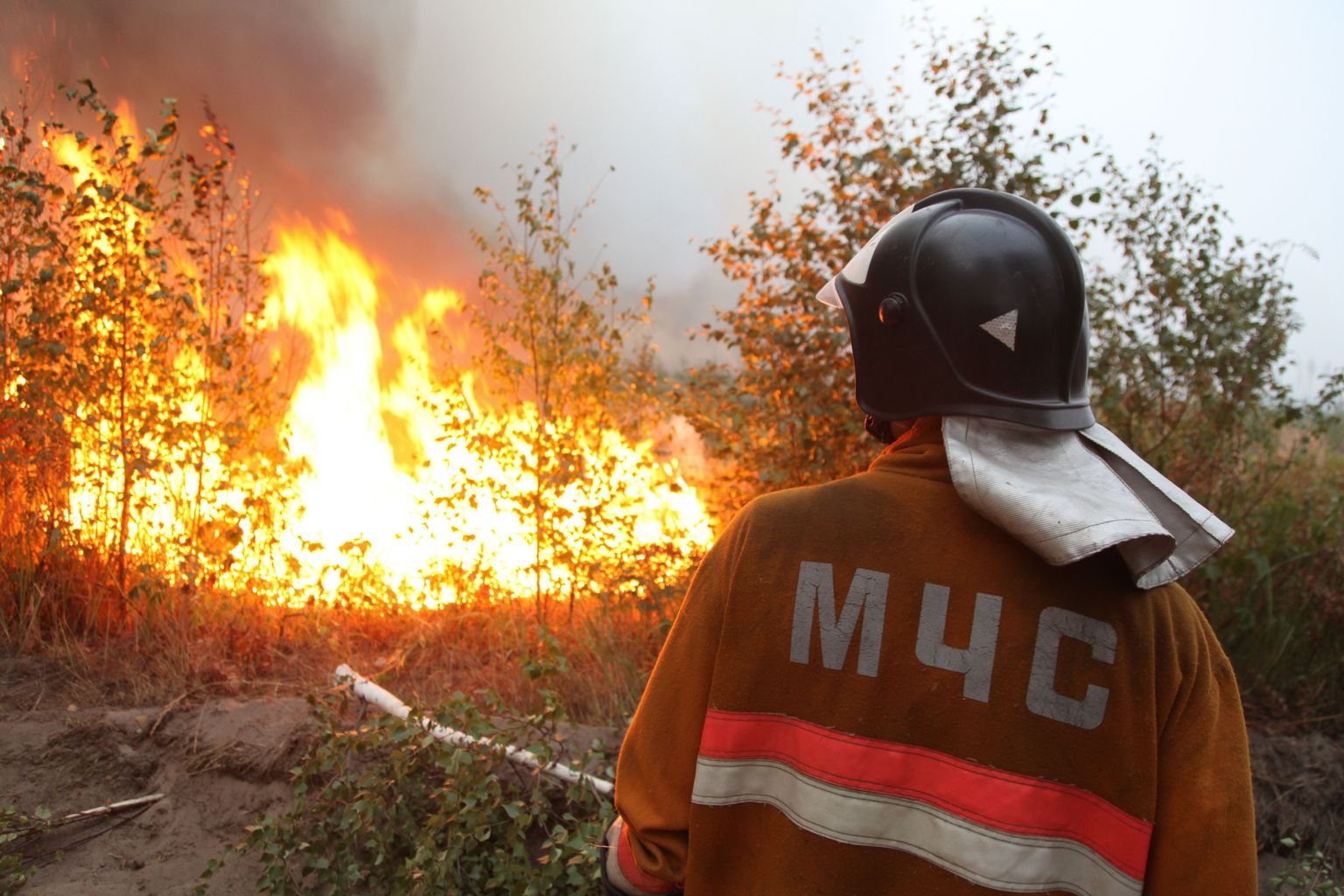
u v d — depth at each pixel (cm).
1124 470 116
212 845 271
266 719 303
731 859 114
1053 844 103
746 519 119
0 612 340
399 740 262
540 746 275
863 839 107
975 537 109
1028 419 109
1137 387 409
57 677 320
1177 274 400
